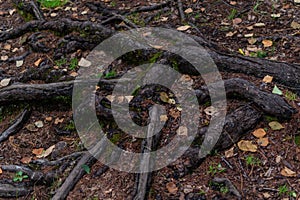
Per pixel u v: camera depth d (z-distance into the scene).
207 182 1.84
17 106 2.21
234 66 2.11
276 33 2.37
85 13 2.69
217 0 2.62
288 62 2.17
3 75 2.39
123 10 2.65
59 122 2.14
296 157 1.87
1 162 2.04
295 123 1.94
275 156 1.88
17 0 2.82
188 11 2.57
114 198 1.84
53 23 2.52
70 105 2.16
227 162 1.89
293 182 1.81
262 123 1.97
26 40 2.54
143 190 1.82
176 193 1.83
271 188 1.81
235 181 1.84
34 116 2.19
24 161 2.03
